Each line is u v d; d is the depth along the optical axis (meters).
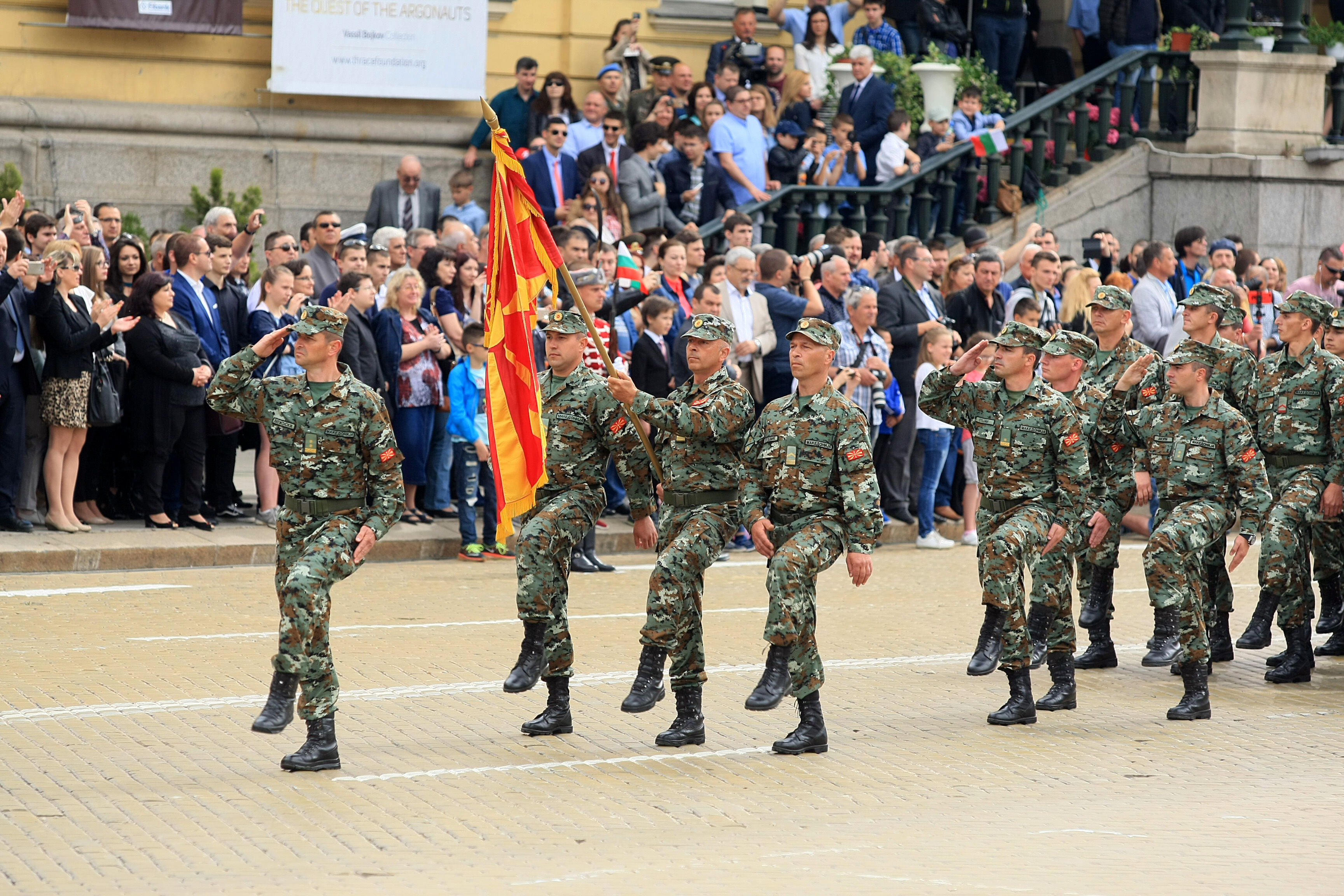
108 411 27.31
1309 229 42.88
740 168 37.81
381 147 39.62
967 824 14.85
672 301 29.28
